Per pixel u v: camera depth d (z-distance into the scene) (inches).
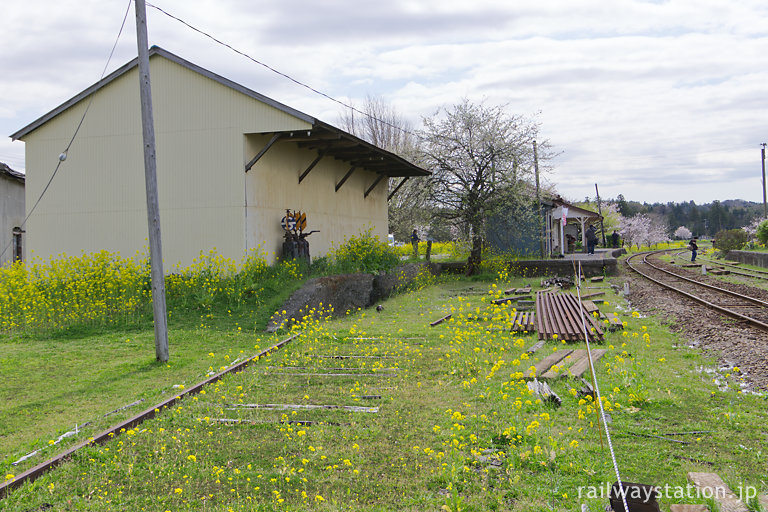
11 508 165.9
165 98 599.8
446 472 181.9
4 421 255.4
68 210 622.5
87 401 285.9
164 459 201.8
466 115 1018.1
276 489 177.0
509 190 1005.2
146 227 605.0
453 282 943.0
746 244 1491.1
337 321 540.1
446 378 309.9
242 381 309.7
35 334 457.7
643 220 3132.4
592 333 409.1
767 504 153.4
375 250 776.3
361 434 222.5
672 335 418.6
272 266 618.2
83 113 620.1
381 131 1572.3
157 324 375.2
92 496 174.7
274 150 637.9
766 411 234.8
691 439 209.2
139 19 387.9
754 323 434.6
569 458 191.0
